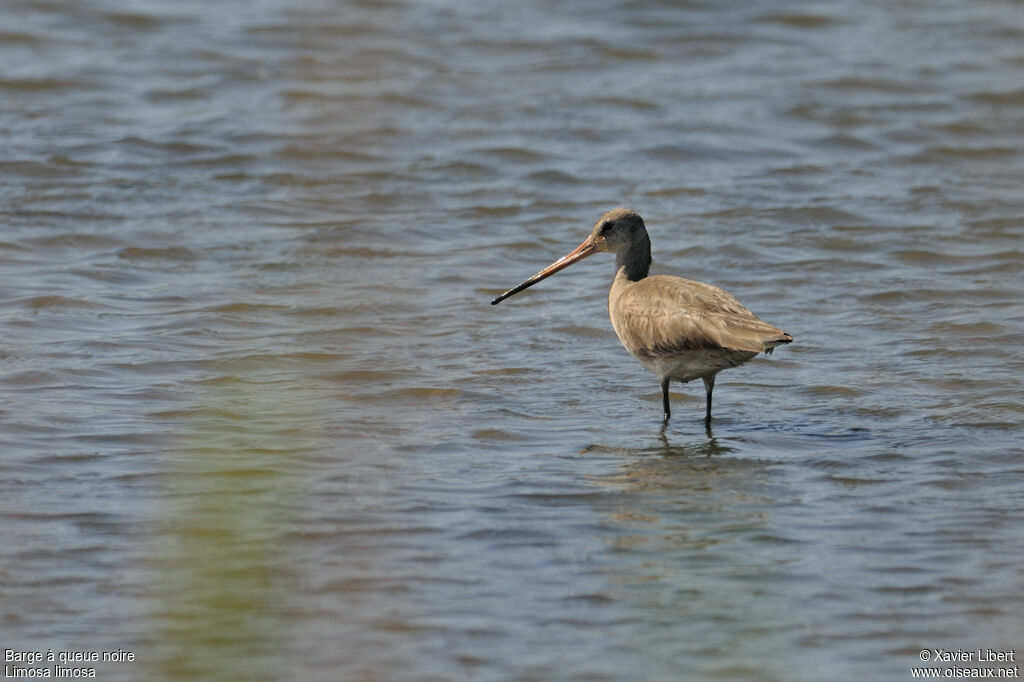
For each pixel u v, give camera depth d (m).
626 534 11.41
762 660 9.37
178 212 21.31
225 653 8.91
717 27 30.08
